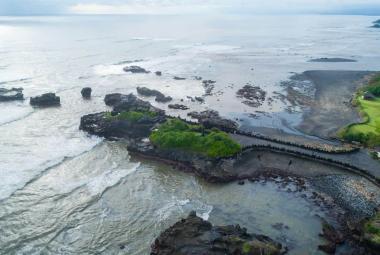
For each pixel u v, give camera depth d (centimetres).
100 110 11831
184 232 5412
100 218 6194
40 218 6119
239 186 7188
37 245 5500
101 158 8375
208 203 6681
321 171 7688
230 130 9588
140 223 6100
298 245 5544
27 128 10069
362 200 6712
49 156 8319
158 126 9338
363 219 6016
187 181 7462
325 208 6481
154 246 5444
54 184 7150
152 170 7888
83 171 7738
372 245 5428
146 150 8412
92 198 6750
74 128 10175
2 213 6178
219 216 6281
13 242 5525
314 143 9112
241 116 11394
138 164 8131
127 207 6538
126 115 9788
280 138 9462
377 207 6462
